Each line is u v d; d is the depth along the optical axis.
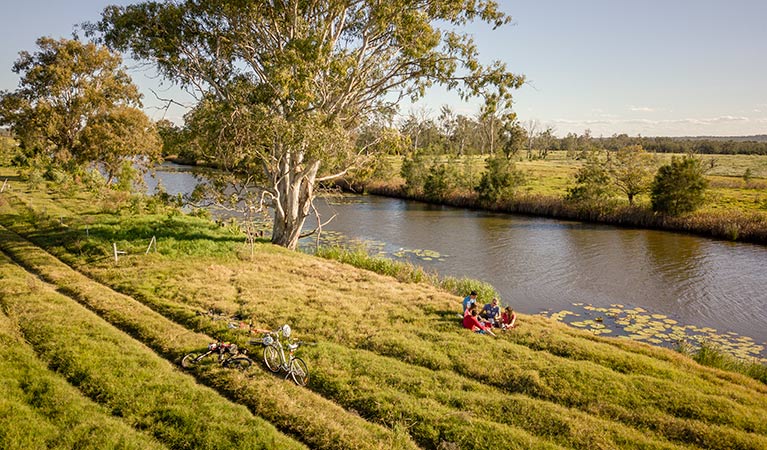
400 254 34.94
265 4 25.38
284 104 24.30
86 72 55.56
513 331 16.14
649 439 10.41
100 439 9.49
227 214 45.94
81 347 13.09
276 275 21.91
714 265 32.69
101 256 22.73
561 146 185.12
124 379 11.71
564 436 10.43
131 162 53.97
